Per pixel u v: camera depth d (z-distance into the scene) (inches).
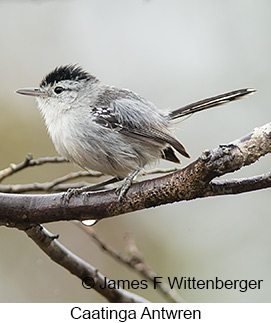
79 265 107.0
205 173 104.7
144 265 108.2
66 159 108.0
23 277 112.2
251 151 104.6
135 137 107.6
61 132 107.7
